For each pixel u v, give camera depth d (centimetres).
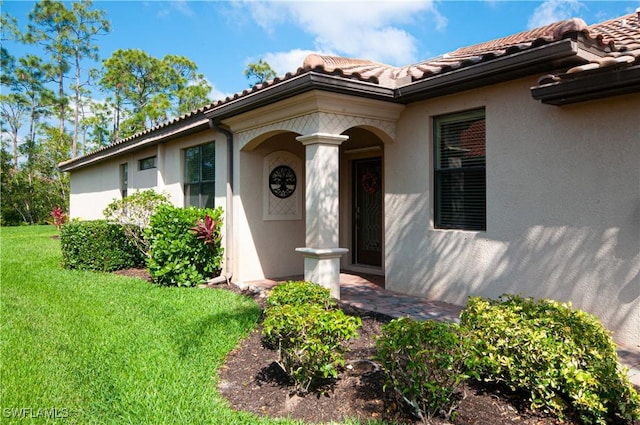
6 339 565
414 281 755
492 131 636
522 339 371
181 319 643
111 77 3928
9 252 1447
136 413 376
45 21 3856
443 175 720
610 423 346
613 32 732
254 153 934
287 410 385
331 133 696
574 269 549
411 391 353
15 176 3591
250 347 535
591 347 375
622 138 506
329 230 697
